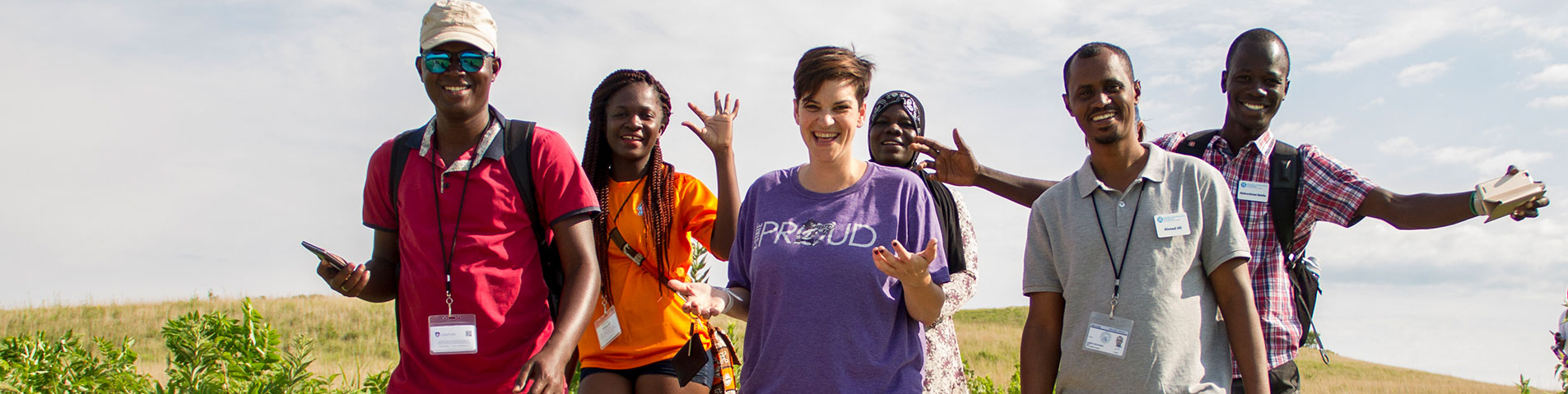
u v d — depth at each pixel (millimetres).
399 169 3758
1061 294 4156
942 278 3787
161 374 17625
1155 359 3689
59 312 36906
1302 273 4672
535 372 3301
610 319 4832
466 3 3678
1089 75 3959
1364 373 29234
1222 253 3773
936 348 4203
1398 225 4457
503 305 3594
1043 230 4188
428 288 3600
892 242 3299
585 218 3764
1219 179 3861
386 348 31484
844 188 3957
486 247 3590
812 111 3859
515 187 3672
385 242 3883
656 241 4953
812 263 3779
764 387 3832
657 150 5141
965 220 4277
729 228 5043
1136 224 3830
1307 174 4609
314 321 35406
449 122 3670
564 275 3756
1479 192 4133
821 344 3721
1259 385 3682
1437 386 26109
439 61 3586
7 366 6812
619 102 5055
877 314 3760
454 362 3588
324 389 7141
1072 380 3932
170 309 37406
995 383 21484
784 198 4031
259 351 6812
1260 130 4715
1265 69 4648
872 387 3688
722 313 3963
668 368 4906
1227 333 3832
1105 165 4039
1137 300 3754
